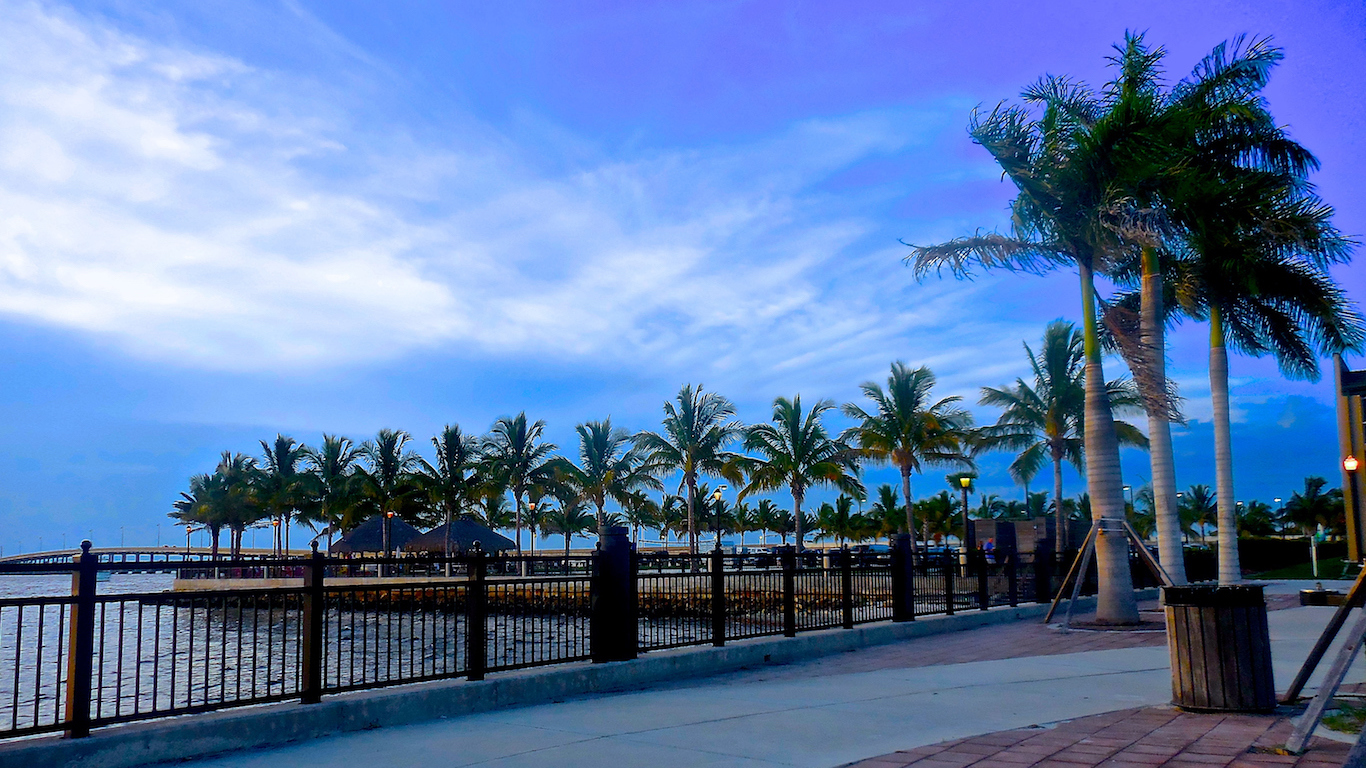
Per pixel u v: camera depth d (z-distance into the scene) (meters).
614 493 55.31
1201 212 16.86
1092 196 16.27
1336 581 29.81
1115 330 17.77
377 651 7.75
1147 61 16.45
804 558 13.34
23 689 17.91
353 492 60.41
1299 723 5.71
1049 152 16.34
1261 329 23.81
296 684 7.49
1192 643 7.18
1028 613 18.27
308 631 7.30
